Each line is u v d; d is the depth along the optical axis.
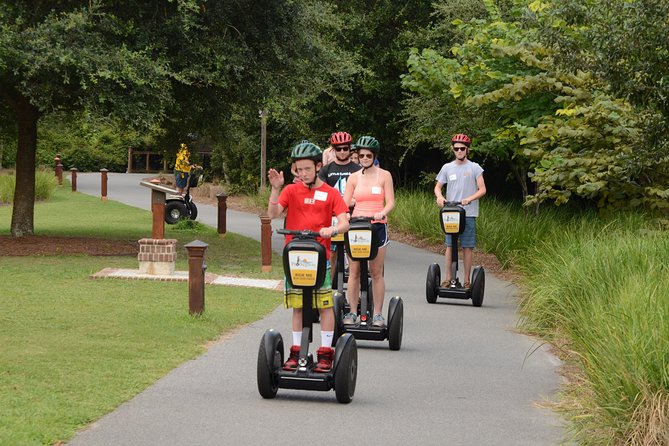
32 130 27.28
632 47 15.63
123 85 21.88
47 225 33.59
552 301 15.11
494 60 25.31
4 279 19.41
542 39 18.31
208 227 33.31
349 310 15.01
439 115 30.70
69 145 76.94
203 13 24.84
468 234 18.39
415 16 41.44
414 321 16.36
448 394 11.14
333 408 10.38
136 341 13.49
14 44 21.88
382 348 13.98
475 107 25.44
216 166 53.75
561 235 20.42
